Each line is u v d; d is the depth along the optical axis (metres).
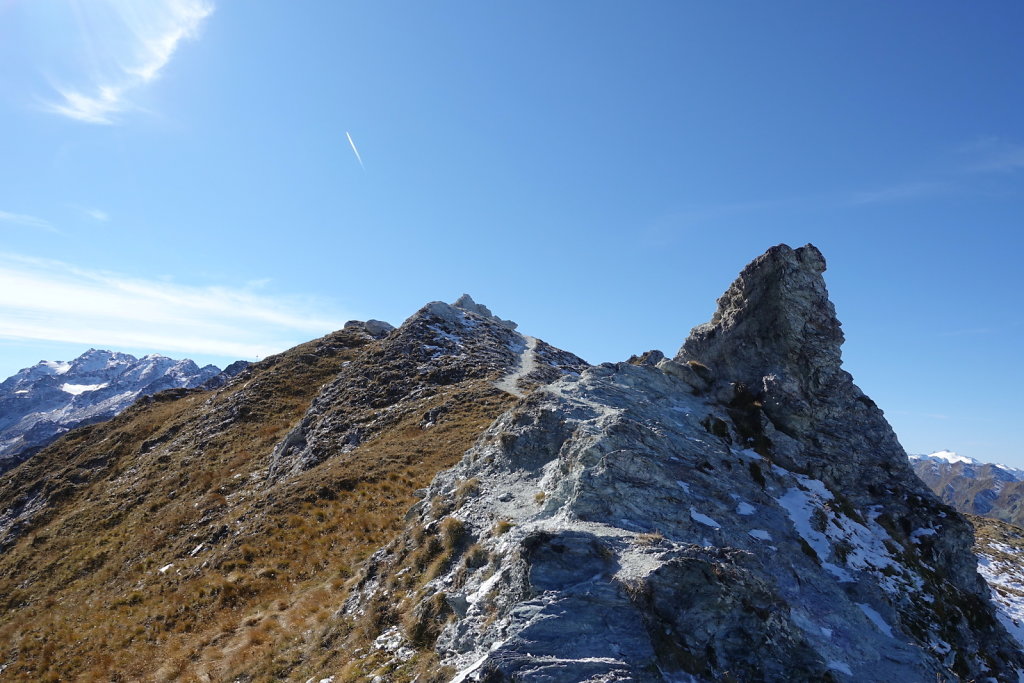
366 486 36.31
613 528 15.39
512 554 15.06
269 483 48.16
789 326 25.83
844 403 25.19
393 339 79.81
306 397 74.44
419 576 17.92
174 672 19.83
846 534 19.22
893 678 12.68
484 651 13.01
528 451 21.22
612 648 11.64
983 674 16.53
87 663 23.00
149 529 43.06
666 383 26.69
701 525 16.33
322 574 26.14
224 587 26.17
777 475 21.36
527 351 83.44
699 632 12.20
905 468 23.92
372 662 15.17
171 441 68.94
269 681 16.72
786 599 14.28
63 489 62.62
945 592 19.19
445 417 51.41
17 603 38.03
